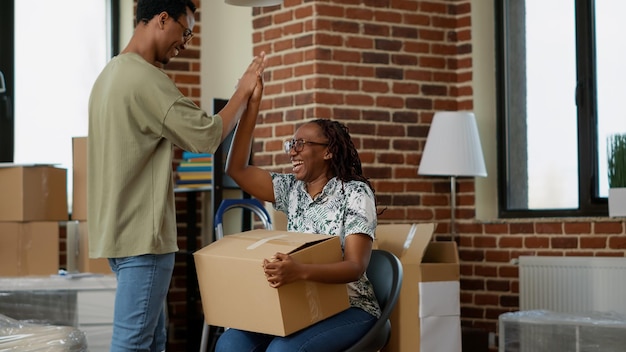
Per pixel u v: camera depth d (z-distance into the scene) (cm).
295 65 551
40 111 589
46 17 592
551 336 466
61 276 452
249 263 264
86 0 603
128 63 278
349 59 551
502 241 569
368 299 291
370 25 559
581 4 566
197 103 603
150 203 277
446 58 586
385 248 467
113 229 273
